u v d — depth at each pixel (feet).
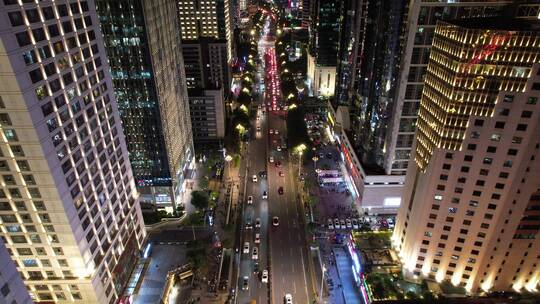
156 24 433.48
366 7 585.22
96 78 309.83
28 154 246.06
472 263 343.26
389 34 427.33
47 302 315.58
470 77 276.82
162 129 456.04
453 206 326.24
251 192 569.23
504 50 261.44
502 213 310.45
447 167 313.32
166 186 496.23
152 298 375.25
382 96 462.60
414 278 371.97
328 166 633.20
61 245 286.25
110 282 341.21
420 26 384.06
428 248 355.15
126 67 419.33
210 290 386.93
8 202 266.98
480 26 284.61
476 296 346.13
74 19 275.39
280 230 483.51
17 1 217.36
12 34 214.07
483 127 288.71
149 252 437.17
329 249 448.65
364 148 533.14
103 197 328.90
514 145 284.61
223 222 493.77
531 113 270.87
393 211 503.20
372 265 381.60
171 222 496.64
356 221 491.31
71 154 277.44
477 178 307.37
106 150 331.98
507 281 351.25
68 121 272.51
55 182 257.96
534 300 340.59
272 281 403.13
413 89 417.90
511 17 338.13
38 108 238.89
